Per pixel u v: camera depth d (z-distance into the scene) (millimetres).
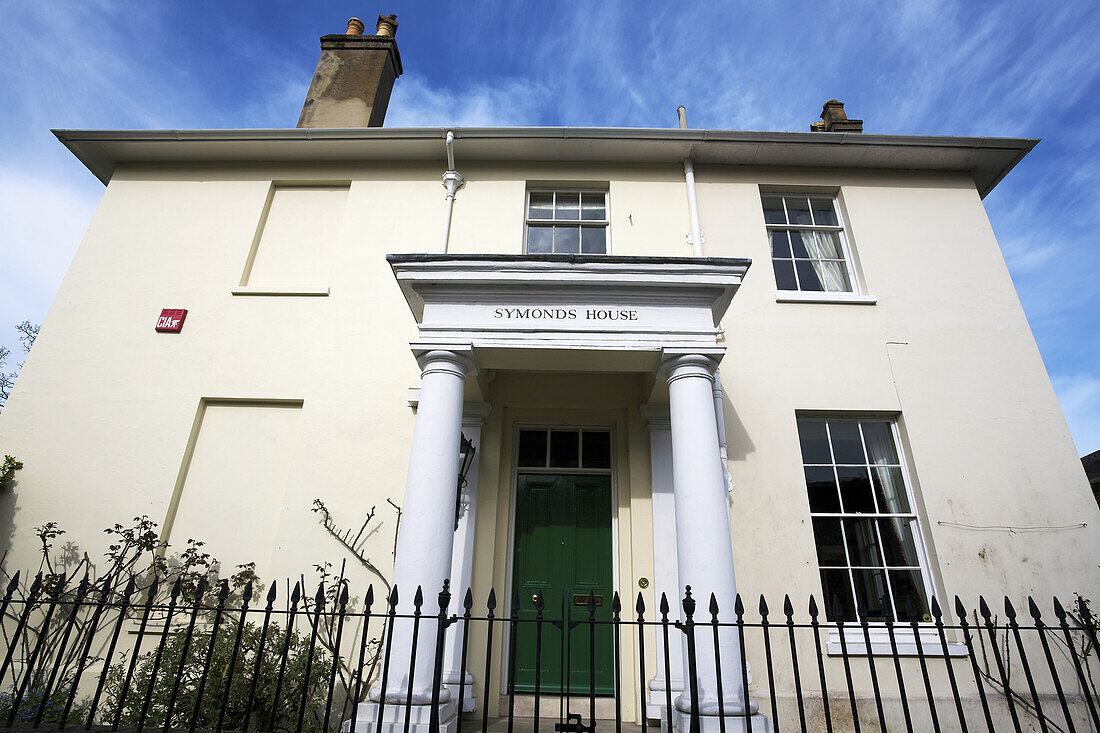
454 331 5703
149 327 7707
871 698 6031
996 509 6730
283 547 6664
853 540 6762
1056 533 6621
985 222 8391
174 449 7105
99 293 7902
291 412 7406
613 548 7102
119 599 6422
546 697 6520
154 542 6566
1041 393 7277
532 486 7457
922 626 6352
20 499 6844
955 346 7531
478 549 6730
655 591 6434
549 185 8750
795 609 6359
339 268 8055
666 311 5812
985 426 7105
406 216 8398
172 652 5348
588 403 7418
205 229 8375
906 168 8789
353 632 6305
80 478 6961
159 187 8688
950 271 8016
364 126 9273
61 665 6125
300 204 8719
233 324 7719
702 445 5262
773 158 8648
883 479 7051
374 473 6953
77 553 6633
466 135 8398
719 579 4832
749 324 7598
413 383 7375
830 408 7191
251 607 6453
